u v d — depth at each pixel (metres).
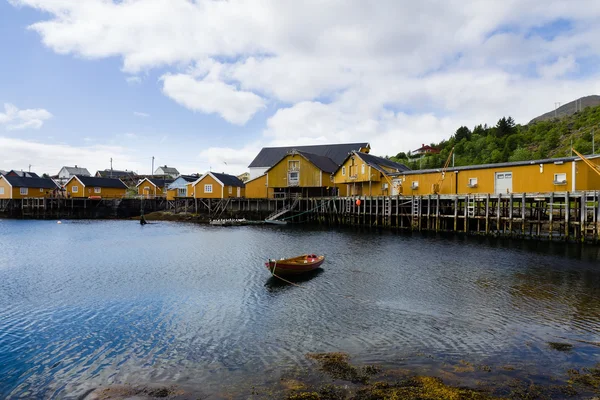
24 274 20.77
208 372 9.40
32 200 70.25
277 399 8.01
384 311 14.01
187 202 67.12
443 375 8.91
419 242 31.09
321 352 10.43
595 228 27.00
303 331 12.08
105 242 33.97
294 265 19.33
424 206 39.47
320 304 14.99
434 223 38.66
